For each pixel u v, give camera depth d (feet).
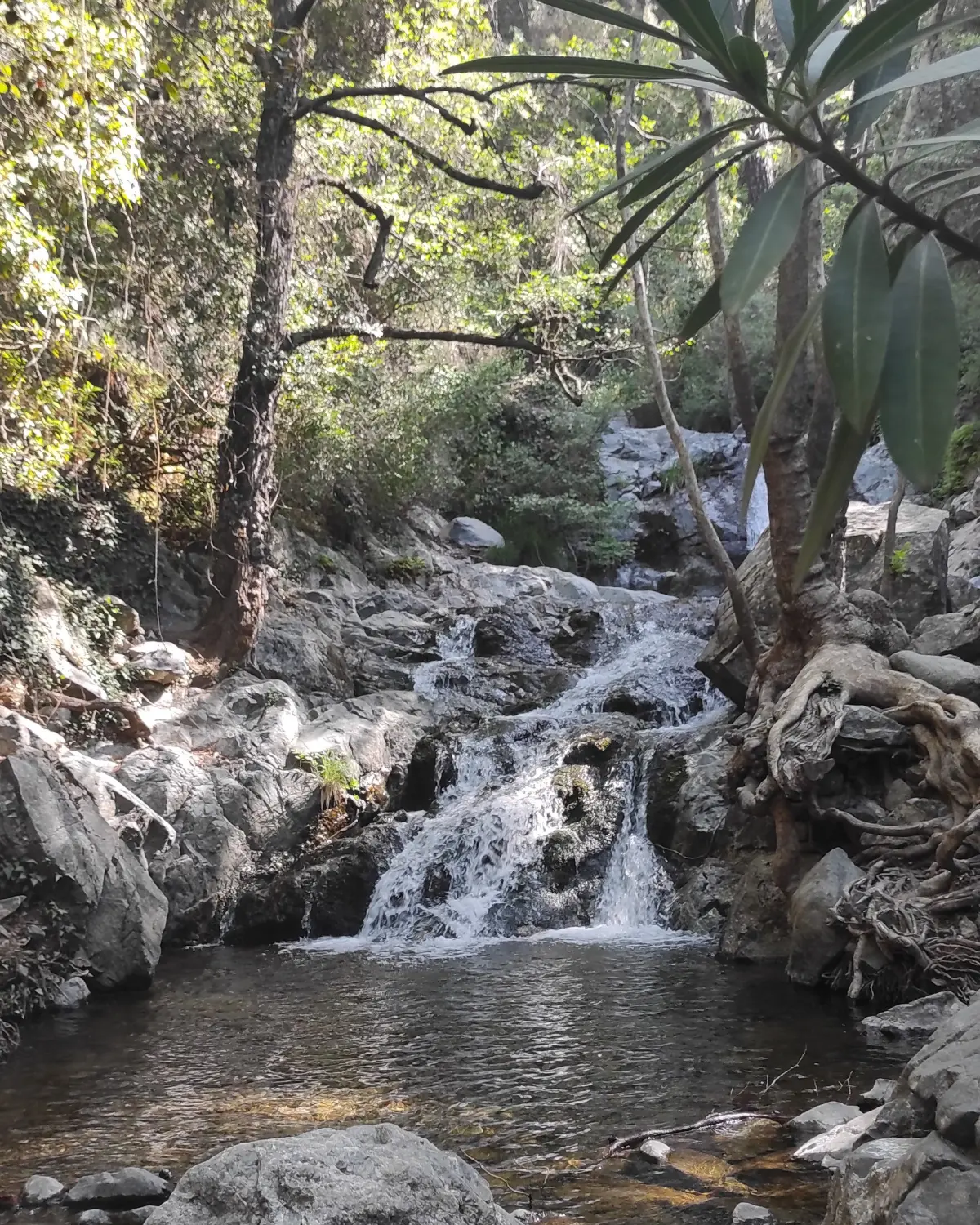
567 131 63.57
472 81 56.54
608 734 45.65
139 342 50.49
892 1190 9.78
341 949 37.60
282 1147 10.15
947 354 5.35
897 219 6.01
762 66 5.83
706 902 36.06
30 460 41.29
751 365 90.12
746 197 72.33
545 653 61.46
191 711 46.19
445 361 80.18
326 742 46.57
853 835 30.37
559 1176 16.05
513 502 83.97
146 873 34.37
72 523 49.14
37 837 30.96
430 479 77.51
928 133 42.39
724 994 27.61
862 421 5.26
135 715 43.62
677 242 71.97
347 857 41.68
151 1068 22.89
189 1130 18.71
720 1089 19.98
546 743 46.39
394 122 60.23
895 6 5.49
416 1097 20.27
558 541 85.51
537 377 85.51
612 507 85.05
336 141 57.77
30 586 44.01
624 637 63.46
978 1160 9.39
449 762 47.44
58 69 31.91
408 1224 9.68
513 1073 21.59
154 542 53.78
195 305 50.98
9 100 33.63
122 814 38.55
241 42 50.88
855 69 5.76
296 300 58.39
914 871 28.19
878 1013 25.35
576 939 36.81
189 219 49.57
